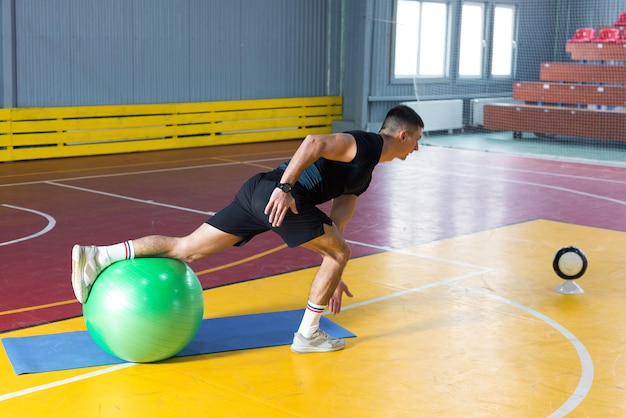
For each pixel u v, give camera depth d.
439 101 17.53
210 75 15.02
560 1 19.42
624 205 9.43
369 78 16.64
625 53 16.09
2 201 9.04
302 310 5.14
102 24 13.34
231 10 15.14
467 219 8.42
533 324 4.97
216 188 10.25
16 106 12.52
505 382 4.01
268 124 15.90
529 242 7.32
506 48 19.56
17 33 12.34
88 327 4.03
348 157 4.11
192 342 4.47
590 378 4.09
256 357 4.29
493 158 14.02
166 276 3.97
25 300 5.30
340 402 3.72
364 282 5.87
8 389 3.78
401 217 8.47
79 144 13.15
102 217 8.20
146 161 12.77
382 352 4.43
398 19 17.17
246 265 6.31
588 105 17.88
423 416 3.58
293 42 16.27
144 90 14.08
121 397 3.71
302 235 4.17
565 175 12.00
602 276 6.15
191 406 3.62
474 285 5.84
